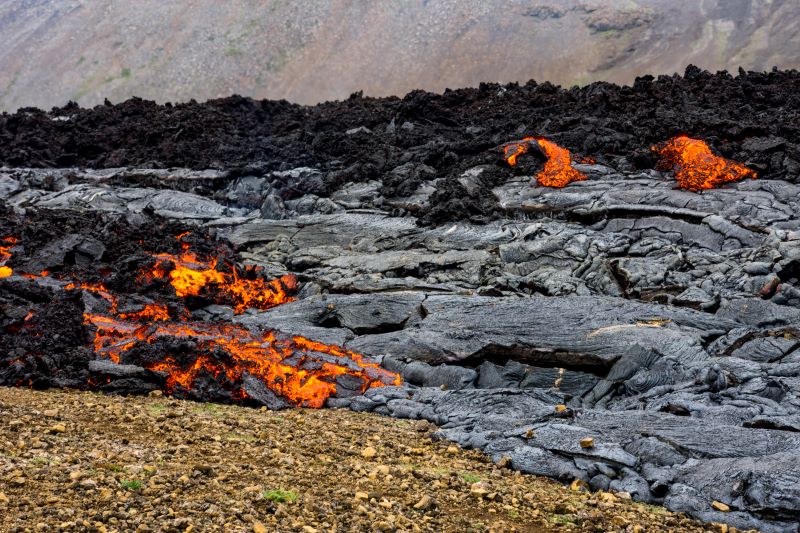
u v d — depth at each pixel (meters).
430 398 12.52
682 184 19.91
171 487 8.05
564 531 8.16
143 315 15.40
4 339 13.88
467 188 21.34
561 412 10.98
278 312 16.58
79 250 18.19
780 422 10.16
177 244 19.72
